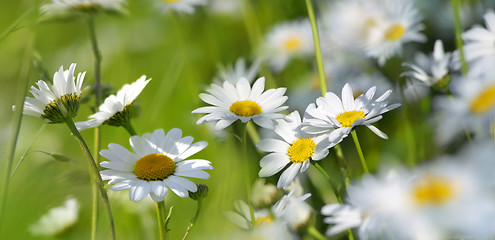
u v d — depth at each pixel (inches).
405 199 23.3
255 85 27.6
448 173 23.2
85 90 28.1
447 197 23.1
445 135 28.2
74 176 27.5
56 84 26.1
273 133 32.4
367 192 23.6
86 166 27.6
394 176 24.0
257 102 27.5
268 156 27.0
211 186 31.2
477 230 22.7
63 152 34.3
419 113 30.2
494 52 28.9
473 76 28.9
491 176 23.0
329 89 34.1
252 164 31.3
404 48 33.8
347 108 26.8
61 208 29.9
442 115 28.2
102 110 27.1
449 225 22.9
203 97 27.5
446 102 26.9
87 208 30.1
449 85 29.2
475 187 23.0
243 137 27.3
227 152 31.4
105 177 25.8
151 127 34.4
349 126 26.4
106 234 27.7
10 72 33.4
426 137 29.2
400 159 30.3
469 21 34.2
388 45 33.4
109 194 28.2
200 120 27.1
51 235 29.9
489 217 22.7
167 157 26.0
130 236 30.4
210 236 29.0
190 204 30.8
